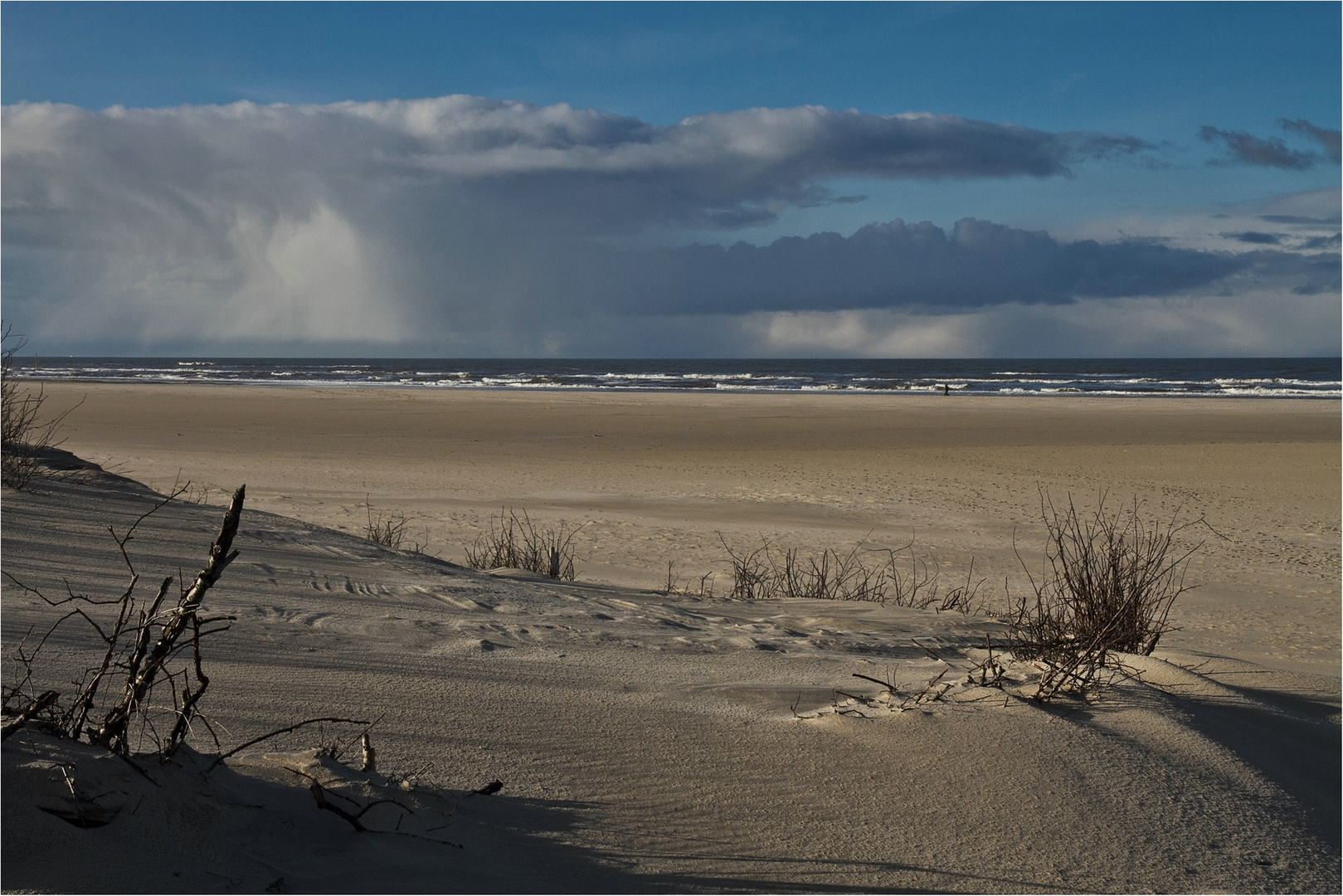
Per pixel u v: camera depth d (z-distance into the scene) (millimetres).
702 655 5039
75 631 3824
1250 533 14680
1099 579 5641
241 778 2299
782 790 2926
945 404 46250
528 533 12977
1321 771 3648
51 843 1758
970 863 2533
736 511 15992
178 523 7363
